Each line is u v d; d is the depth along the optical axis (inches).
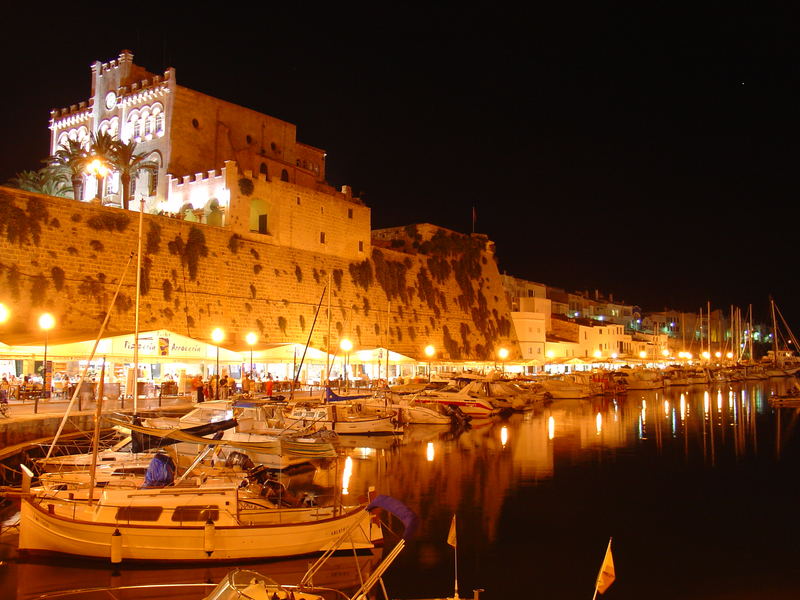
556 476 1363.2
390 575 796.6
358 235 3026.6
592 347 4972.9
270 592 508.7
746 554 910.4
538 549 911.7
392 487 1229.1
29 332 1800.0
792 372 6220.5
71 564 764.6
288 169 3228.3
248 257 2482.8
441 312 3474.4
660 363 5861.2
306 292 2694.4
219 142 2997.0
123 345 1801.2
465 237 3853.3
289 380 2406.5
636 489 1264.8
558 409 2802.7
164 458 887.1
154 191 2815.0
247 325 2410.2
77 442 1309.1
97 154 2420.0
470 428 2128.4
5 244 1819.6
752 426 2271.2
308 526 800.9
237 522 792.3
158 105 2854.3
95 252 2006.6
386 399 2069.4
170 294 2162.9
